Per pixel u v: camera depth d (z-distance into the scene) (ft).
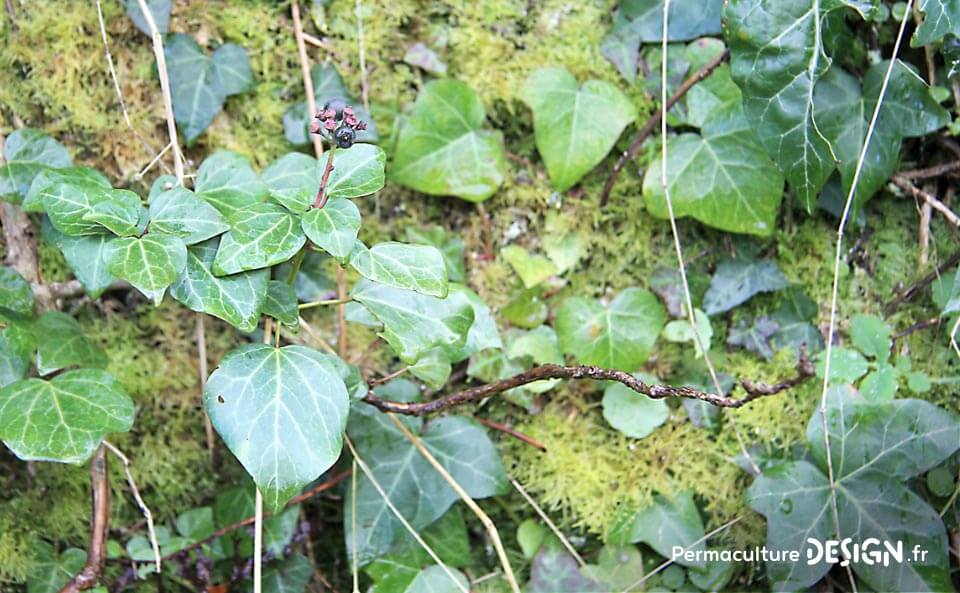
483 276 1.74
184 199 1.45
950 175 1.72
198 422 1.72
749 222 1.68
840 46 1.64
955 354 1.69
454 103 1.70
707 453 1.70
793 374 1.71
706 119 1.69
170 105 1.61
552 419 1.72
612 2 1.73
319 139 1.67
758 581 1.69
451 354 1.60
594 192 1.74
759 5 1.55
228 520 1.68
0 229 1.66
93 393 1.48
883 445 1.61
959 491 1.64
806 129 1.57
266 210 1.44
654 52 1.73
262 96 1.70
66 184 1.46
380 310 1.50
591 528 1.69
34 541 1.66
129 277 1.38
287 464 1.38
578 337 1.70
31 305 1.57
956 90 1.69
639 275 1.75
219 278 1.43
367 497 1.64
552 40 1.73
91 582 1.59
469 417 1.68
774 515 1.61
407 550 1.65
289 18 1.70
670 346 1.73
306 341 1.69
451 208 1.75
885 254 1.74
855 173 1.64
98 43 1.66
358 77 1.71
